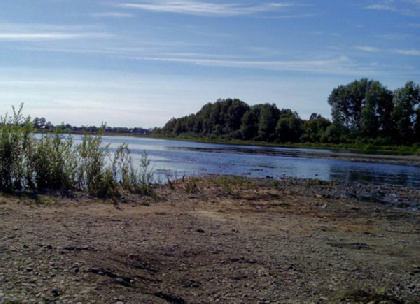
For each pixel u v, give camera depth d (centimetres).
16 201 1281
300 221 1391
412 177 3294
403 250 1050
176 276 739
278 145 9044
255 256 893
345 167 4094
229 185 2191
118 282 638
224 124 11594
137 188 1761
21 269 611
